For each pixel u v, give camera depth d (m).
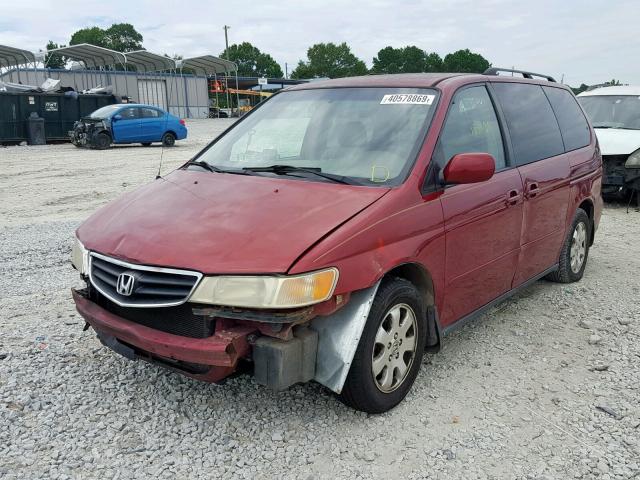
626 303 5.40
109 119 22.03
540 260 5.08
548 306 5.32
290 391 3.68
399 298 3.37
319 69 117.38
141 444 3.13
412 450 3.13
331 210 3.27
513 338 4.62
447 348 4.41
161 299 3.02
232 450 3.10
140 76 46.34
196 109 51.41
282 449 3.11
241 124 4.70
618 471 2.98
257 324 3.01
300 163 3.95
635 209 10.35
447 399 3.66
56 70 41.84
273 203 3.39
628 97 11.41
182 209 3.48
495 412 3.53
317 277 2.91
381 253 3.21
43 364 4.01
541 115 5.23
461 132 4.05
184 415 3.41
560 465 3.03
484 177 3.65
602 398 3.70
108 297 3.21
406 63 109.62
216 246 3.04
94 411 3.44
